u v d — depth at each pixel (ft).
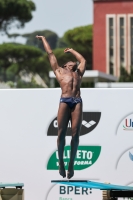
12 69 542.98
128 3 544.62
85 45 569.23
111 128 68.95
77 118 58.59
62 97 58.80
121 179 68.74
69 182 63.87
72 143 59.26
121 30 552.41
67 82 58.80
